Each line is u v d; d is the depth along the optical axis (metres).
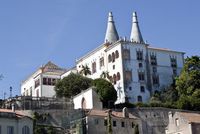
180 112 131.88
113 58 166.50
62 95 156.38
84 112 128.75
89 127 123.56
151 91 165.62
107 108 140.88
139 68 165.25
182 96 151.12
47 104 139.12
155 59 170.62
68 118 128.50
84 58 182.50
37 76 188.75
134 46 166.88
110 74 166.50
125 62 163.12
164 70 171.12
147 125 135.75
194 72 153.62
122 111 135.00
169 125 128.88
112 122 126.94
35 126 118.12
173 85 164.00
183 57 177.50
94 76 174.75
